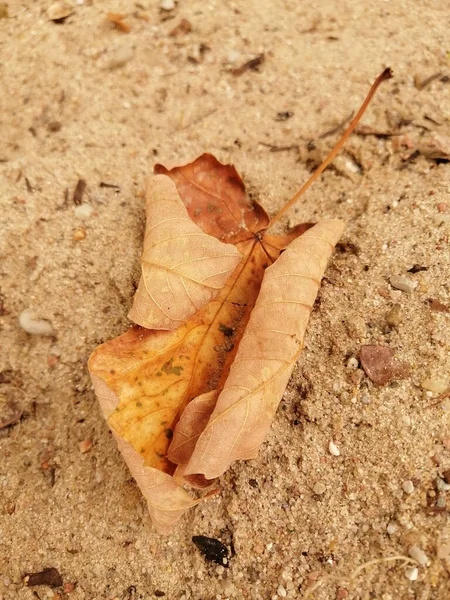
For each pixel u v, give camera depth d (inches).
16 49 10.5
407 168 9.7
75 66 10.4
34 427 9.1
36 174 9.8
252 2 10.7
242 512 8.5
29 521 8.8
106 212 9.6
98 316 9.3
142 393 8.3
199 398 8.1
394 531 8.2
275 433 8.6
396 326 8.7
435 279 8.8
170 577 8.5
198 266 8.3
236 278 8.9
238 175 9.3
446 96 10.1
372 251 9.1
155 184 8.8
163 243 8.4
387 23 10.6
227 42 10.4
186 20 10.5
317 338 8.8
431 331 8.6
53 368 9.2
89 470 8.9
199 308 8.3
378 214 9.4
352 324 8.7
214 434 7.7
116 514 8.7
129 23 10.5
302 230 9.1
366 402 8.5
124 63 10.3
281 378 8.0
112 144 10.0
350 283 9.0
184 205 8.8
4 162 9.9
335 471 8.4
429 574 8.0
